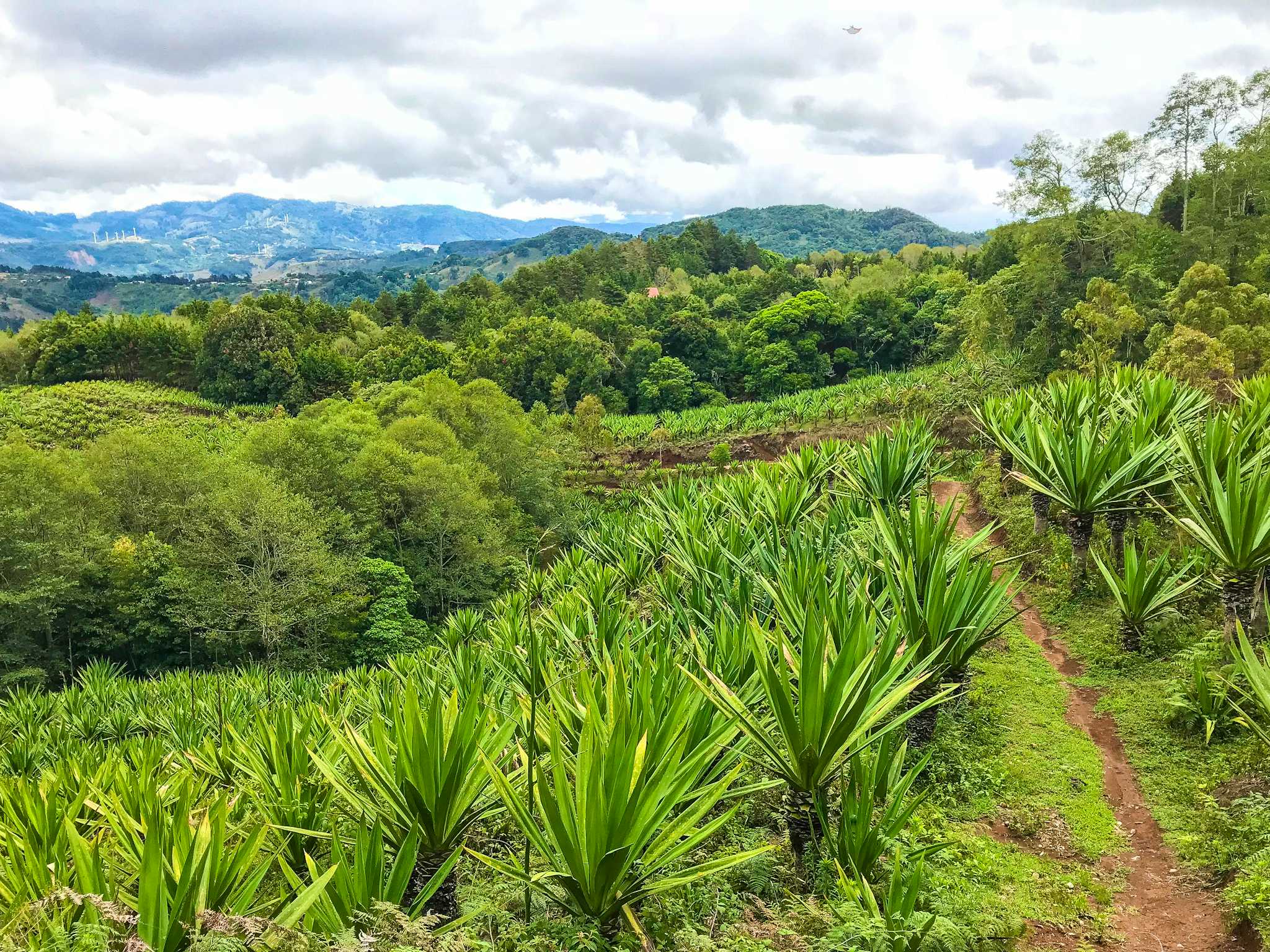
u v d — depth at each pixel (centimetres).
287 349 6306
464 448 3741
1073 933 639
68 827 470
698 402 6519
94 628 2652
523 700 645
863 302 6700
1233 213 3922
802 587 998
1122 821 820
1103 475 1331
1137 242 4025
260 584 2541
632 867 518
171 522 2953
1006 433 1831
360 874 488
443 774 539
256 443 3222
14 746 1504
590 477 4375
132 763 1022
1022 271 4050
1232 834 721
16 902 459
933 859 735
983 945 588
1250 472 1091
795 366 6400
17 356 6806
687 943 516
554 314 8088
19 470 2645
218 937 380
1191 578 1243
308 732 833
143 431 3794
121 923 401
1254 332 2294
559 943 509
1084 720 1058
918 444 1741
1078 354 2953
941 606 912
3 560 2456
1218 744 901
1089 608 1382
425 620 3128
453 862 518
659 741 555
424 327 8856
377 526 3097
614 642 1105
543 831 609
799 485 1714
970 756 957
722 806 775
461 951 429
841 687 609
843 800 654
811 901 576
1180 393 1609
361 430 3778
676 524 1667
